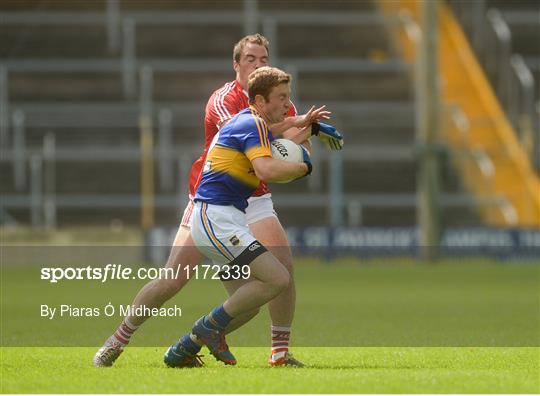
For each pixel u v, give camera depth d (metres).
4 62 153.75
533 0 169.62
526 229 119.75
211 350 28.98
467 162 141.25
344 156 141.88
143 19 162.62
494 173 139.88
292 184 139.12
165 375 26.56
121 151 137.25
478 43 164.50
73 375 26.70
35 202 129.88
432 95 115.00
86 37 158.88
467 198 137.88
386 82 156.50
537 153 143.50
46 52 156.38
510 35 165.75
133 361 31.92
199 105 145.75
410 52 161.12
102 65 154.25
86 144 141.88
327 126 30.31
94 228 118.50
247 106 30.97
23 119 143.50
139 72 154.00
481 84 155.62
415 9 168.75
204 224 28.31
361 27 165.38
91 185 138.88
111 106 146.62
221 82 155.25
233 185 28.28
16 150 135.50
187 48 160.75
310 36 163.88
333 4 166.75
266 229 30.41
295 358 33.50
